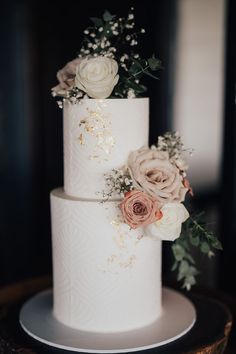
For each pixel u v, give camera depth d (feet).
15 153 9.77
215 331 4.03
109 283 3.92
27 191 9.96
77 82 3.72
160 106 9.01
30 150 9.90
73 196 4.04
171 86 9.06
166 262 9.06
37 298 4.70
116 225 3.84
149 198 3.59
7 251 9.82
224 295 4.96
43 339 3.83
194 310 4.37
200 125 9.36
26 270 10.11
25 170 9.89
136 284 3.98
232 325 4.63
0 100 9.50
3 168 9.68
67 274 4.04
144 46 8.69
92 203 3.83
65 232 3.99
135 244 3.91
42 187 10.10
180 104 9.19
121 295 3.95
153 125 9.00
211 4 8.83
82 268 3.95
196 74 9.18
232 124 8.19
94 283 3.93
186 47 9.07
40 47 9.66
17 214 9.92
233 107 8.14
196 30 9.05
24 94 9.71
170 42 8.93
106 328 3.97
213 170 9.42
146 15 8.73
